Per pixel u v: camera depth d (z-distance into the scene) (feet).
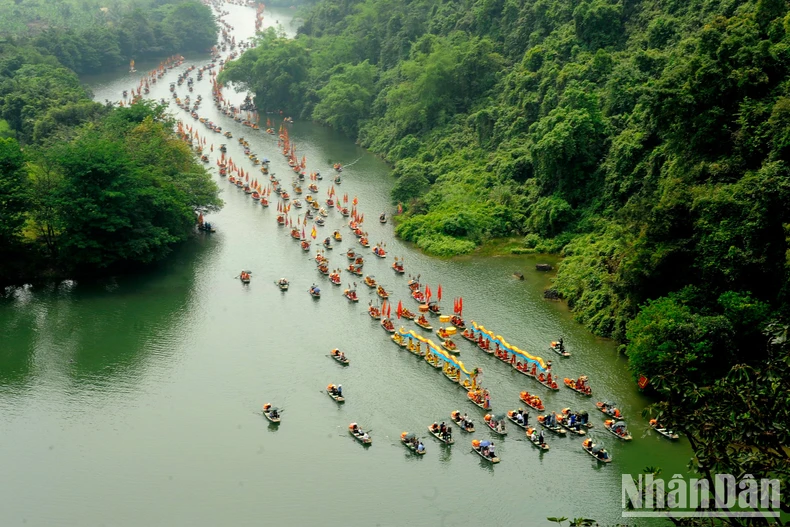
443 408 350.23
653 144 476.95
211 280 482.28
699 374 326.44
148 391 361.51
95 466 310.45
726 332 324.80
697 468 159.33
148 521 281.54
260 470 309.22
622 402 347.97
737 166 370.53
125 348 398.83
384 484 301.63
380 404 352.90
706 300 348.59
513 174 581.94
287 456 317.63
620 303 397.19
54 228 476.54
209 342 405.80
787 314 312.50
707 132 392.47
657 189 432.25
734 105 393.70
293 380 371.56
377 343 406.62
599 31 625.82
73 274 481.05
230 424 338.13
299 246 540.11
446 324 417.90
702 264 349.82
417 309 440.86
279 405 351.87
